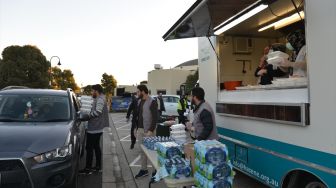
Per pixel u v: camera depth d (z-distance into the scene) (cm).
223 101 561
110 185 621
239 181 582
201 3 428
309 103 340
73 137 516
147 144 541
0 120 556
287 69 503
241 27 603
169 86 4200
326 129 317
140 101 688
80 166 752
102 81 5075
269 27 596
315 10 329
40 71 4056
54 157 456
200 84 680
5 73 3862
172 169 358
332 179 311
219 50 614
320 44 322
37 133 487
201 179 332
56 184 456
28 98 613
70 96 653
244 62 644
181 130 512
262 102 429
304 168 350
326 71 315
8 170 427
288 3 472
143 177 648
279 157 397
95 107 680
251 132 466
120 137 1232
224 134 557
